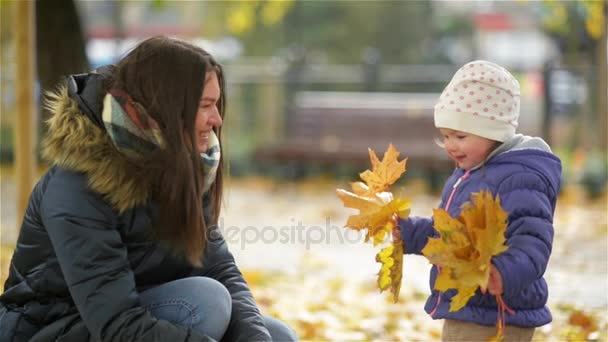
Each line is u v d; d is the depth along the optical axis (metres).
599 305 11.34
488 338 6.64
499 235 5.80
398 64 43.31
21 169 11.58
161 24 53.91
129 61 6.04
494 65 6.88
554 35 30.08
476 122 6.72
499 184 6.62
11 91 29.30
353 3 43.69
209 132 6.31
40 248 6.07
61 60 16.05
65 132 5.99
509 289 6.11
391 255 6.79
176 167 5.93
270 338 6.42
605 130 24.42
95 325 5.87
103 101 5.97
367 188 6.94
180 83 5.98
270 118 28.22
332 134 24.39
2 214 18.84
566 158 24.58
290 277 13.30
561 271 13.60
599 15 21.20
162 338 5.86
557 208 19.97
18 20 11.48
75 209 5.89
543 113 24.86
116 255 5.93
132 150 5.91
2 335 6.12
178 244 6.10
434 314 6.88
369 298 11.97
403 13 43.59
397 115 23.91
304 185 24.30
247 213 19.59
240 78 28.53
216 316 6.19
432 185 22.78
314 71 28.56
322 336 10.09
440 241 5.88
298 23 43.41
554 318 10.60
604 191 21.38
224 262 6.88
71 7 16.05
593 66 26.25
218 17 43.69
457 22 46.94
